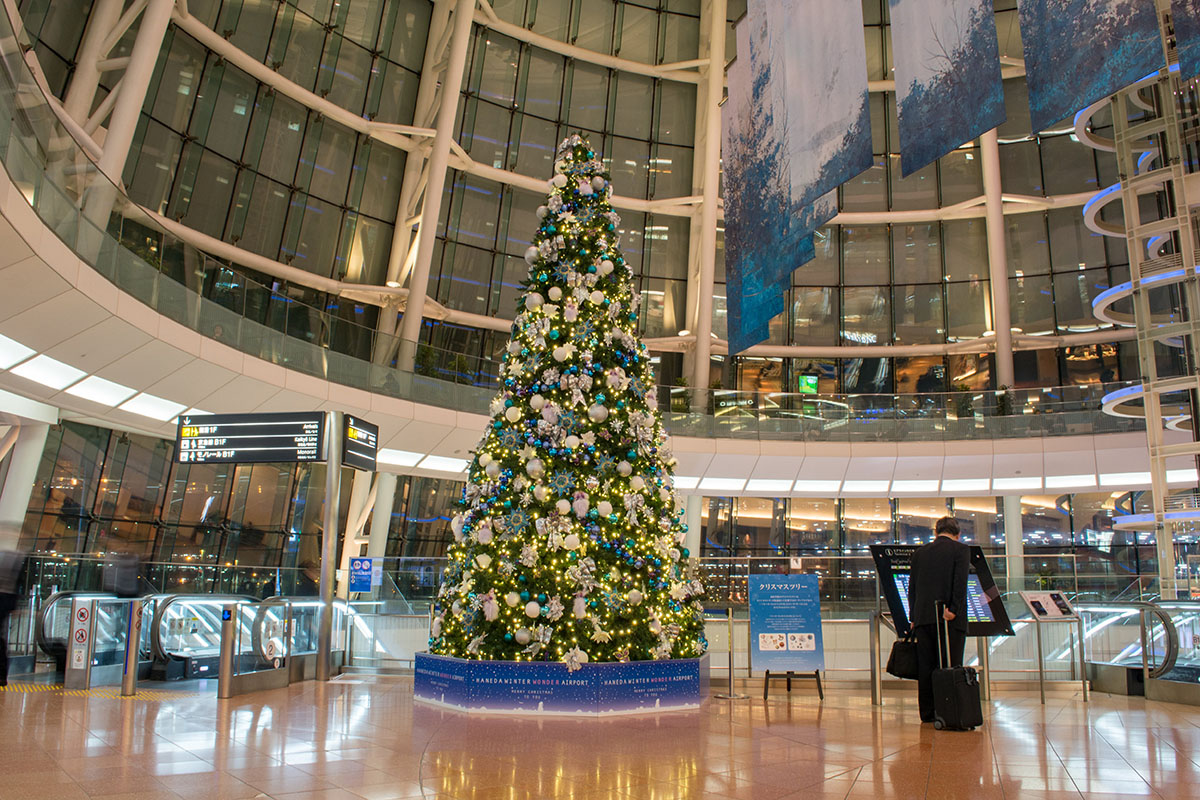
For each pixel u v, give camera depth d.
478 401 21.11
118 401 14.38
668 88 30.12
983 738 5.92
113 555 10.59
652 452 8.38
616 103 29.56
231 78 21.92
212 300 15.08
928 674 6.67
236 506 22.73
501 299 27.70
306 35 23.44
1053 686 9.57
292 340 17.22
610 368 8.26
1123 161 11.77
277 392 16.73
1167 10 10.23
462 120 27.14
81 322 11.90
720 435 23.22
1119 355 27.77
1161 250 14.43
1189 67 5.74
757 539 29.55
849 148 8.43
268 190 23.08
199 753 5.12
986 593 6.92
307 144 23.83
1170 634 8.64
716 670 10.22
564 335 8.28
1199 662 8.36
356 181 25.02
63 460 18.89
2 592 8.43
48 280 10.64
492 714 7.09
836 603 10.45
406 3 25.78
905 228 30.27
